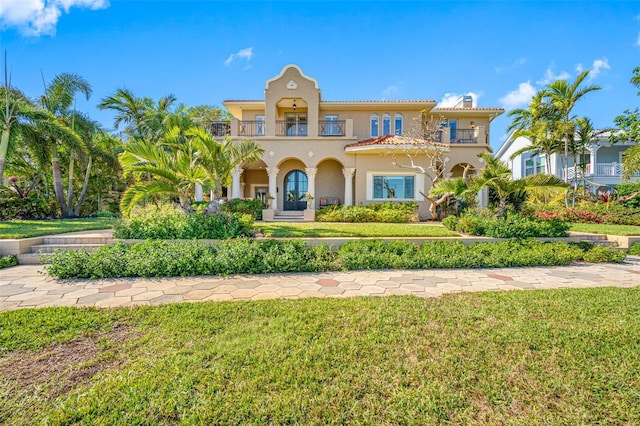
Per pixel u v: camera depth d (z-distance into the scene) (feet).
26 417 7.96
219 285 20.80
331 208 57.41
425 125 59.88
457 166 71.00
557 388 9.30
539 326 13.55
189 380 9.37
